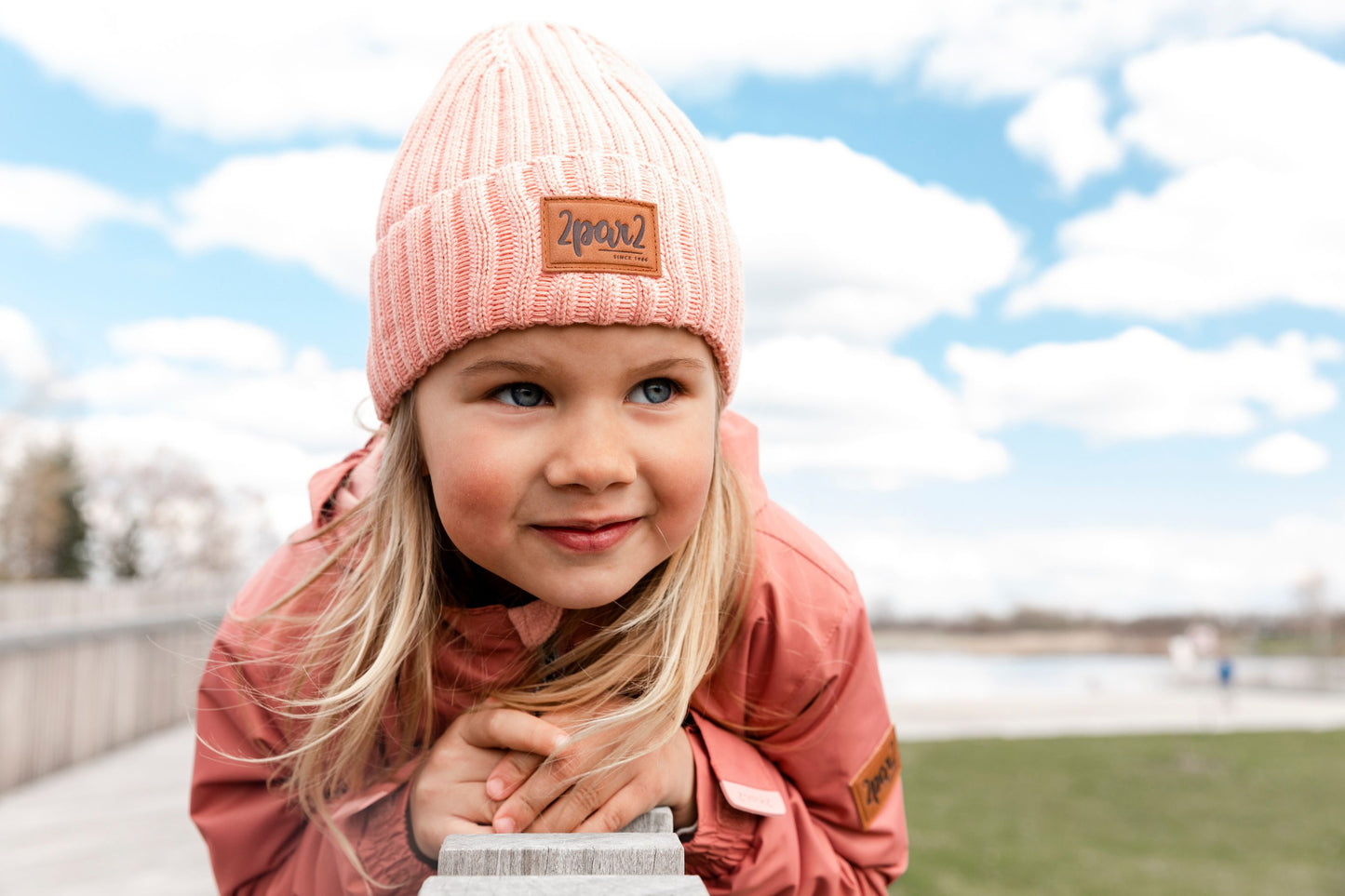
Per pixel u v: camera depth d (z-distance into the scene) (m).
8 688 5.36
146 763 6.25
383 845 1.22
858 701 1.51
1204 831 5.26
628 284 1.11
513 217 1.16
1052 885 4.16
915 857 4.56
